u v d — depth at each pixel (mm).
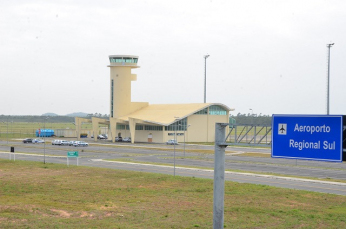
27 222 35500
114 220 37031
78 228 34031
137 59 156000
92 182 57438
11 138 168375
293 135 22656
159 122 136750
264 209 42125
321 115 21859
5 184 55094
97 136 169750
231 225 36094
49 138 172125
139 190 51844
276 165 80000
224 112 151500
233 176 64500
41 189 51906
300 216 39375
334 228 35438
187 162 83500
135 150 111188
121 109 155375
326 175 66875
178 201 45625
